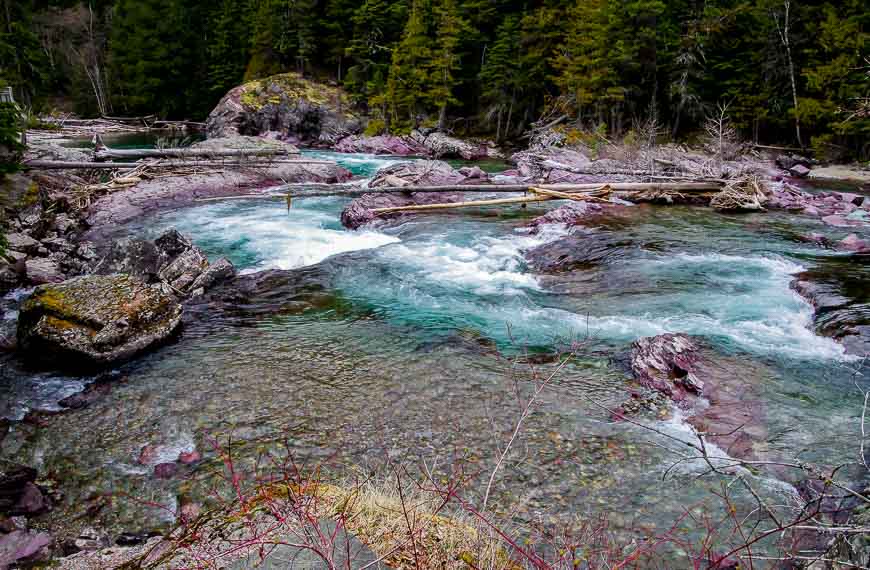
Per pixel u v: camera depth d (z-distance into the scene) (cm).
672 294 1204
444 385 847
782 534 518
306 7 5994
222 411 778
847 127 3278
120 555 512
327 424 745
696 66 4212
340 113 5678
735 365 880
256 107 5562
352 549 367
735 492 598
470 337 1027
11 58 3306
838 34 3328
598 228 1739
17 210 1700
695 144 4094
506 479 628
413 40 5128
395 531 406
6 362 939
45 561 512
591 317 1112
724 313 1101
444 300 1225
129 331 955
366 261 1498
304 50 6050
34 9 7244
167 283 1267
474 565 374
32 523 568
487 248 1595
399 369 900
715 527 539
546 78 4803
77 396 825
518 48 4988
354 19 5719
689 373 826
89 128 5694
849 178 3098
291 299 1240
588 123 4572
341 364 919
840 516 527
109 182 2295
